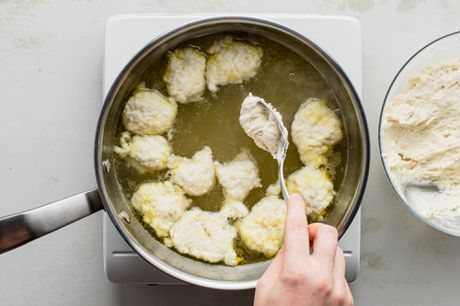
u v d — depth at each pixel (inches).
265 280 24.0
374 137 31.0
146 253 24.9
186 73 27.5
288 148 28.0
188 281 24.7
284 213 27.4
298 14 28.8
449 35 28.1
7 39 31.2
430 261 31.2
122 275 28.8
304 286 23.0
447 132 29.1
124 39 28.4
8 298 31.3
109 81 28.3
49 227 24.1
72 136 31.3
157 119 27.5
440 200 29.4
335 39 28.5
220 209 27.9
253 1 30.9
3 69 31.2
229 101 27.9
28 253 31.4
